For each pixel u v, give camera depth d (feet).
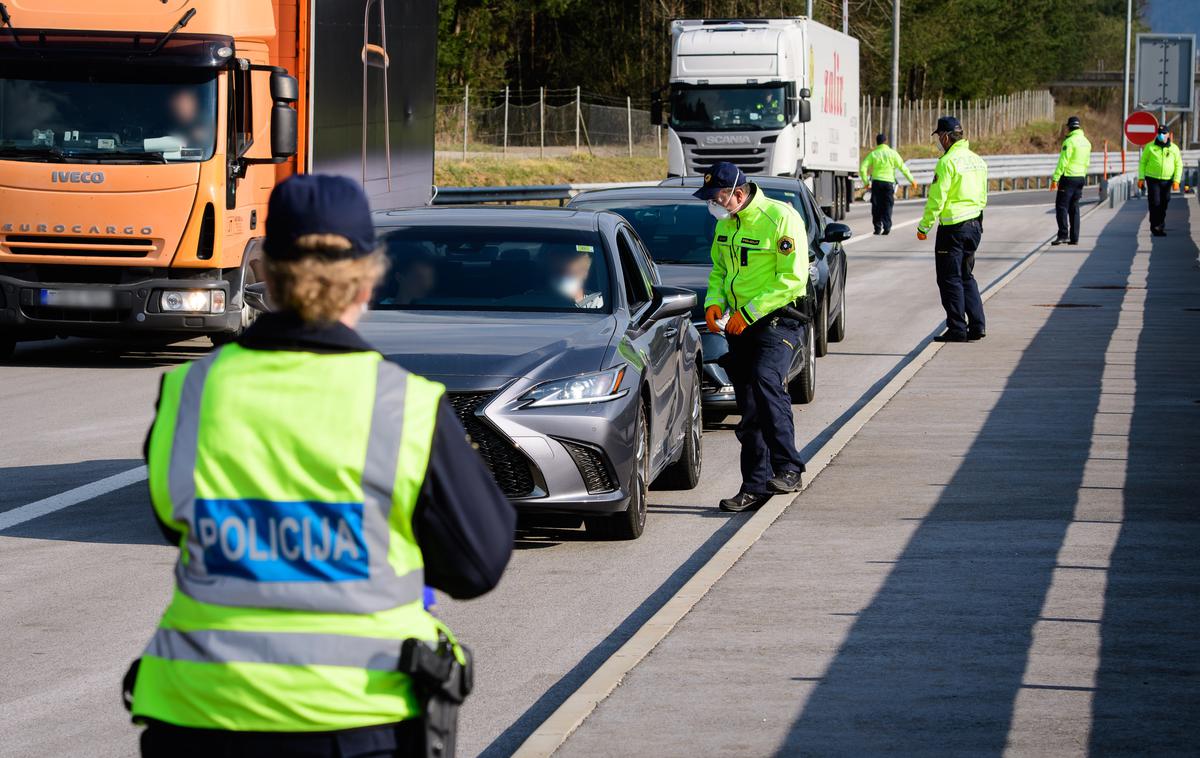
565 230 71.05
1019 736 37.37
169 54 111.14
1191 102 270.46
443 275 68.64
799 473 68.85
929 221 119.85
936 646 44.93
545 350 61.00
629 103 431.02
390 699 20.40
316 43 122.21
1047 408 89.86
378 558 20.45
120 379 110.73
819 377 111.14
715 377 88.33
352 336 21.13
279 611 20.30
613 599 54.60
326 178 21.26
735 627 47.11
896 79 426.10
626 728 38.19
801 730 37.99
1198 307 142.82
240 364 20.94
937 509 64.34
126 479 75.41
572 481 59.52
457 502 20.85
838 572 53.98
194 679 20.26
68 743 40.06
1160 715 38.78
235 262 115.14
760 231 67.26
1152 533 59.41
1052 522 61.46
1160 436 80.59
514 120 429.79
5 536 63.93
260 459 20.43
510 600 54.49
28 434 87.61
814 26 268.41
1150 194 238.27
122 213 111.86
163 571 58.39
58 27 111.45
